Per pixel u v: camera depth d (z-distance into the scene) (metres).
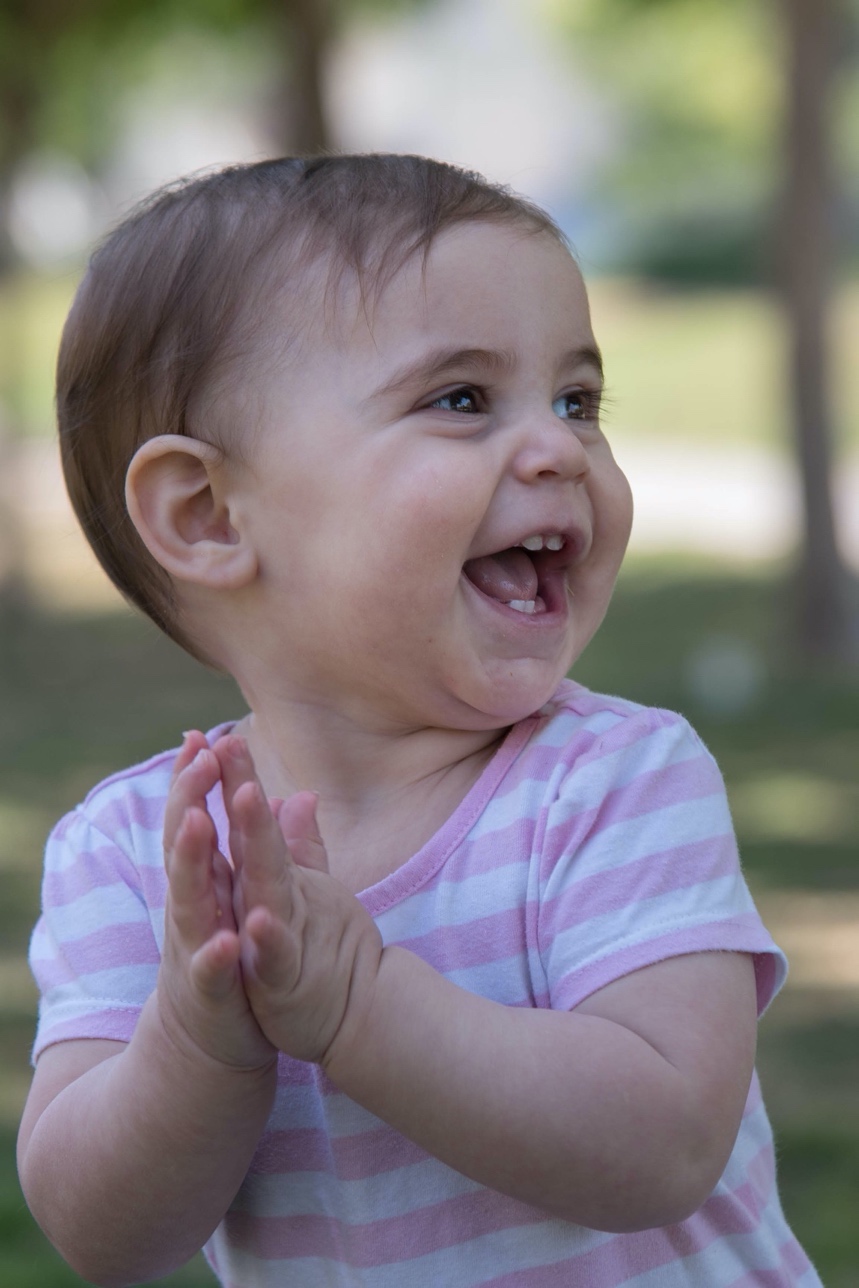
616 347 25.84
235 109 31.97
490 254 1.47
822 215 9.67
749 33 14.66
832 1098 3.88
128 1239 1.36
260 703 1.57
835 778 7.25
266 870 1.21
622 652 10.24
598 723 1.49
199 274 1.54
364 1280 1.41
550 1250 1.38
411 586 1.42
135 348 1.57
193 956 1.21
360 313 1.45
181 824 1.25
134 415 1.59
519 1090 1.25
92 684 10.35
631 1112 1.26
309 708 1.53
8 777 7.96
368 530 1.42
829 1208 3.30
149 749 8.54
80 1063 1.48
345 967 1.25
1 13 10.59
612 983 1.34
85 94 14.70
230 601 1.54
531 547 1.46
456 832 1.45
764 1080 4.02
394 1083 1.25
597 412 1.58
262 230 1.52
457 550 1.41
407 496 1.41
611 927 1.36
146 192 2.31
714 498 16.20
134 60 13.27
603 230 35.25
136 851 1.58
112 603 12.92
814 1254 3.11
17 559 12.08
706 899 1.38
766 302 28.14
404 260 1.45
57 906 1.60
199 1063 1.26
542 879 1.40
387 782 1.51
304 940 1.23
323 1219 1.43
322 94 9.92
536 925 1.39
